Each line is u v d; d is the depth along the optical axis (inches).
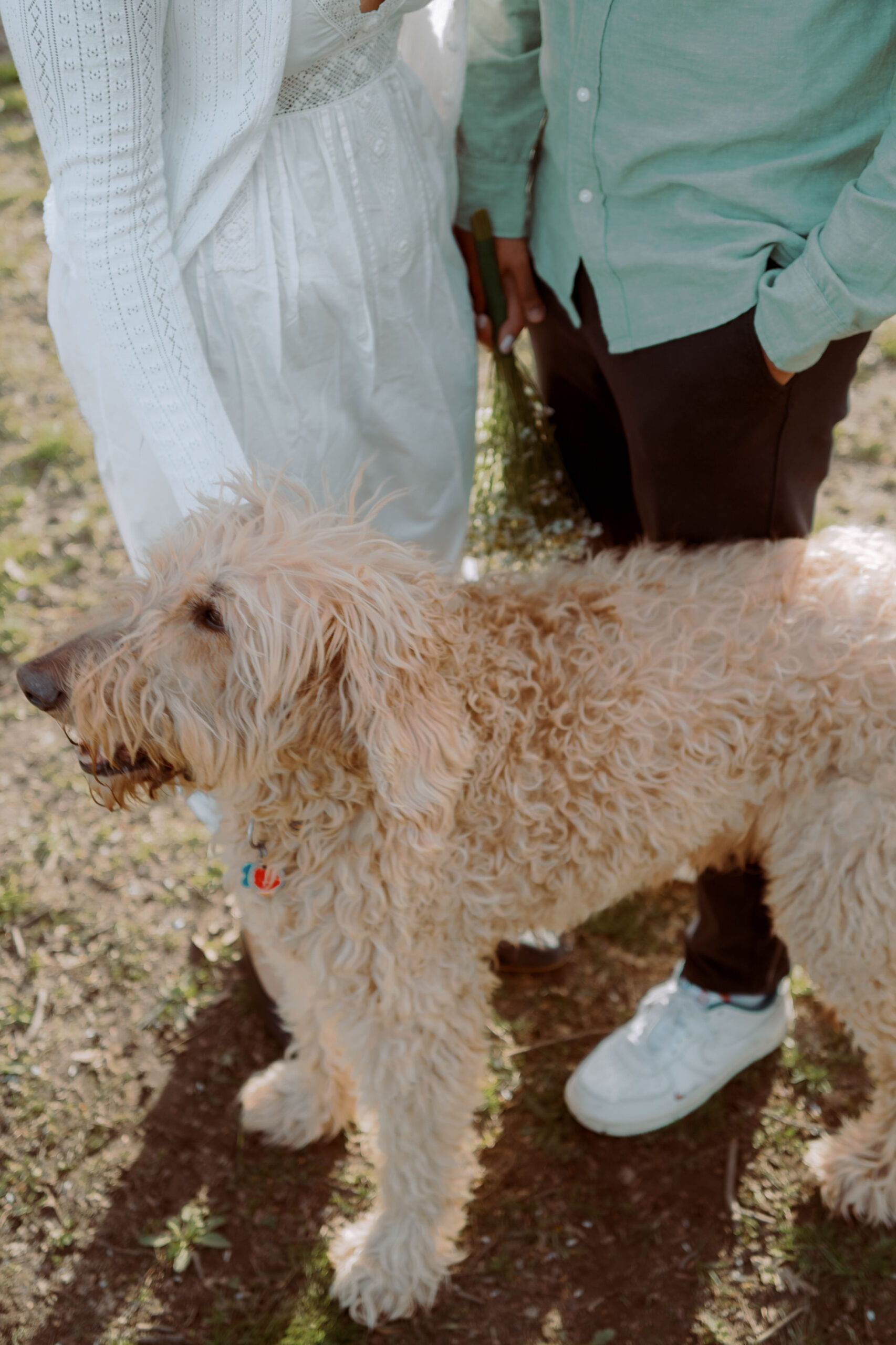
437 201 86.9
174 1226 95.2
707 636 81.7
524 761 78.8
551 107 84.7
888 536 88.2
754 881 95.2
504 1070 108.1
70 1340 89.0
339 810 75.2
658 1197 98.4
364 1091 86.2
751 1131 103.1
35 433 180.5
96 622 73.0
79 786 130.3
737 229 76.6
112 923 117.3
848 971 85.1
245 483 72.6
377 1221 93.2
